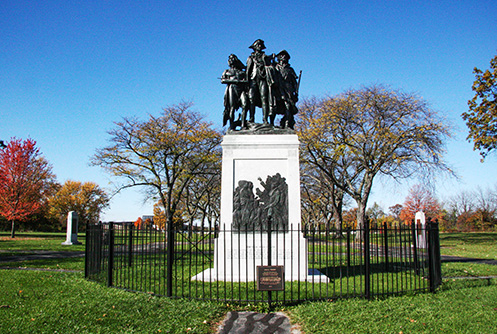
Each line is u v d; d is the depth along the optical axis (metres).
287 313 6.92
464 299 7.81
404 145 30.25
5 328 5.84
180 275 10.84
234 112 11.90
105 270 10.55
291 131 11.35
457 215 76.81
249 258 10.30
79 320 6.30
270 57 12.17
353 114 30.95
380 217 81.31
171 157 31.67
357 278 10.41
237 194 10.66
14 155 42.47
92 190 69.81
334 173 37.59
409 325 6.07
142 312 6.75
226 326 6.29
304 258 10.16
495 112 21.03
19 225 61.47
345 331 5.86
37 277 10.79
